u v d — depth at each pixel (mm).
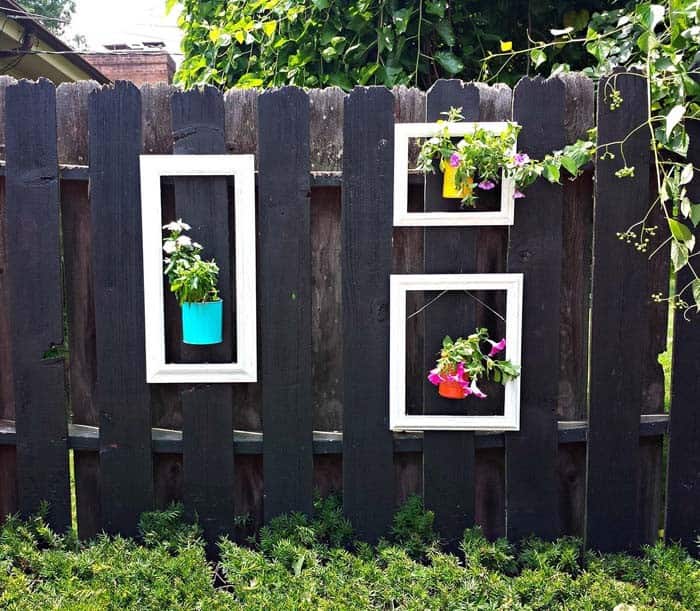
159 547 2229
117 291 2303
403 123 2275
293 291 2312
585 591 2078
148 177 2240
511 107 2291
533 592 2055
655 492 2451
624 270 2289
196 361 2381
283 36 3092
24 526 2318
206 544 2387
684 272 2303
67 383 2416
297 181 2271
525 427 2350
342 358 2381
